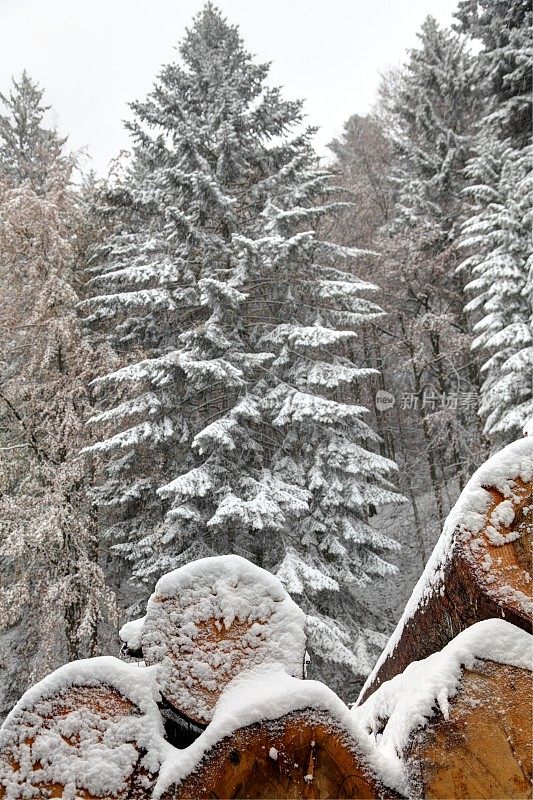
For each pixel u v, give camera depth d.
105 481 9.66
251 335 9.78
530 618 0.85
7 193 8.80
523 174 9.85
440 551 1.06
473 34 13.69
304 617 1.01
